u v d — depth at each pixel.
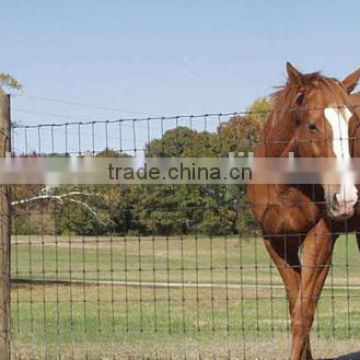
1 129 7.17
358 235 8.21
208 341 9.47
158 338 10.09
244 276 24.14
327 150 6.34
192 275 25.36
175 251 31.25
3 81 22.45
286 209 6.95
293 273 7.16
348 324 11.08
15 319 12.72
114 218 9.75
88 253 32.16
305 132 6.51
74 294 18.23
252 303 15.73
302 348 6.70
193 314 13.71
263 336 10.10
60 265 28.30
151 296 17.98
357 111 7.13
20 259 29.39
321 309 14.16
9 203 7.19
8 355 7.20
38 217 10.37
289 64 6.82
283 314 13.38
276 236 7.14
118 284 20.92
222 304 15.77
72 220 10.35
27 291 18.55
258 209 7.25
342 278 21.20
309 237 6.84
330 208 6.32
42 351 8.51
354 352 8.51
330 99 6.45
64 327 11.81
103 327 11.75
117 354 8.36
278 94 7.14
